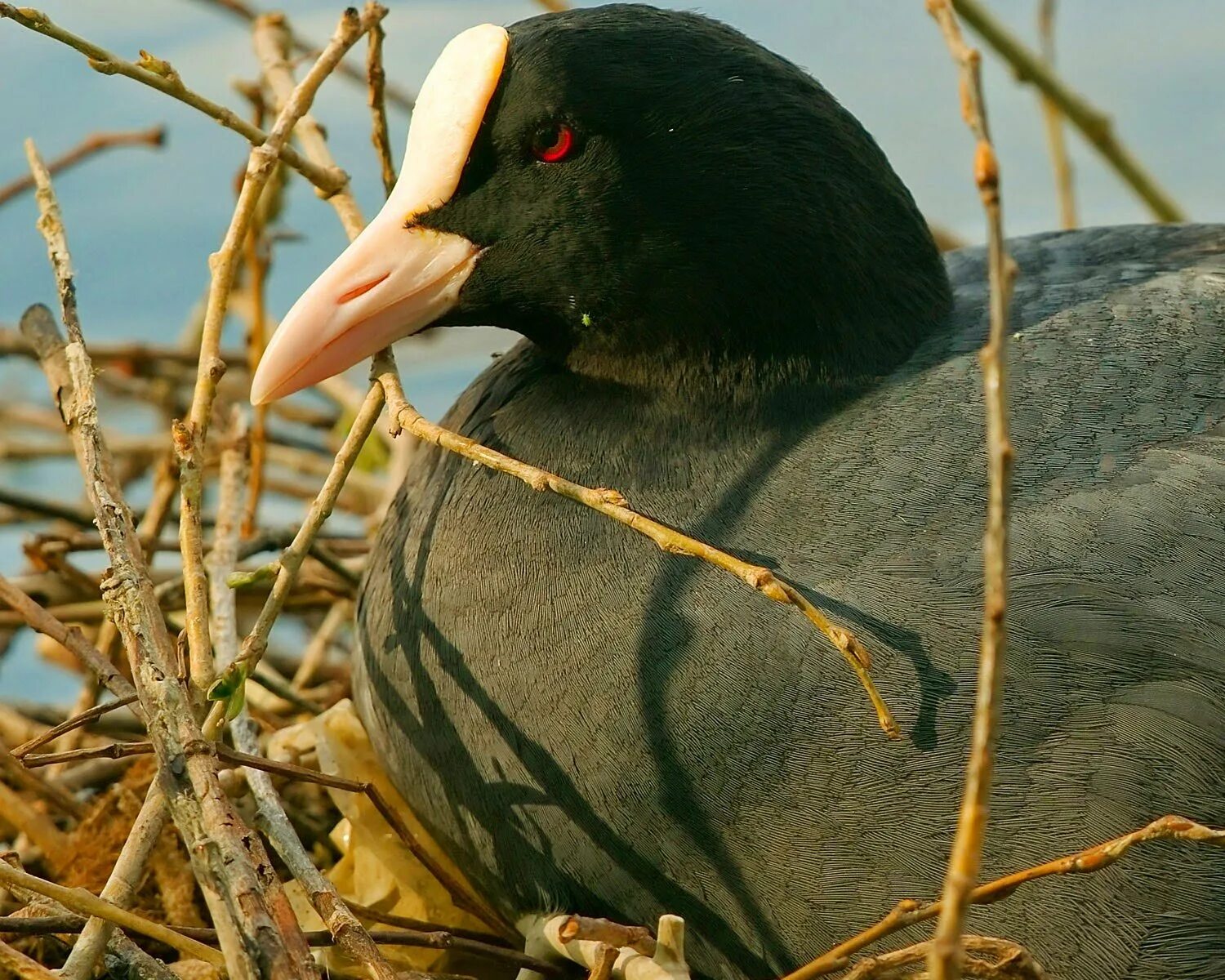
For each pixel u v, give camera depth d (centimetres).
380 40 743
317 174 759
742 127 681
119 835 756
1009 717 606
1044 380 666
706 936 651
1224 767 605
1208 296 695
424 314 704
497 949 677
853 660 566
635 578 646
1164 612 614
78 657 717
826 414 683
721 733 621
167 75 707
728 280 687
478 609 668
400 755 708
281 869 788
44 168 754
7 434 1240
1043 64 1007
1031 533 627
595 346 706
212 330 686
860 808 611
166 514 887
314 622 1074
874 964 545
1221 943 603
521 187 689
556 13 695
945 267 734
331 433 1164
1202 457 641
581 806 645
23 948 705
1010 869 605
